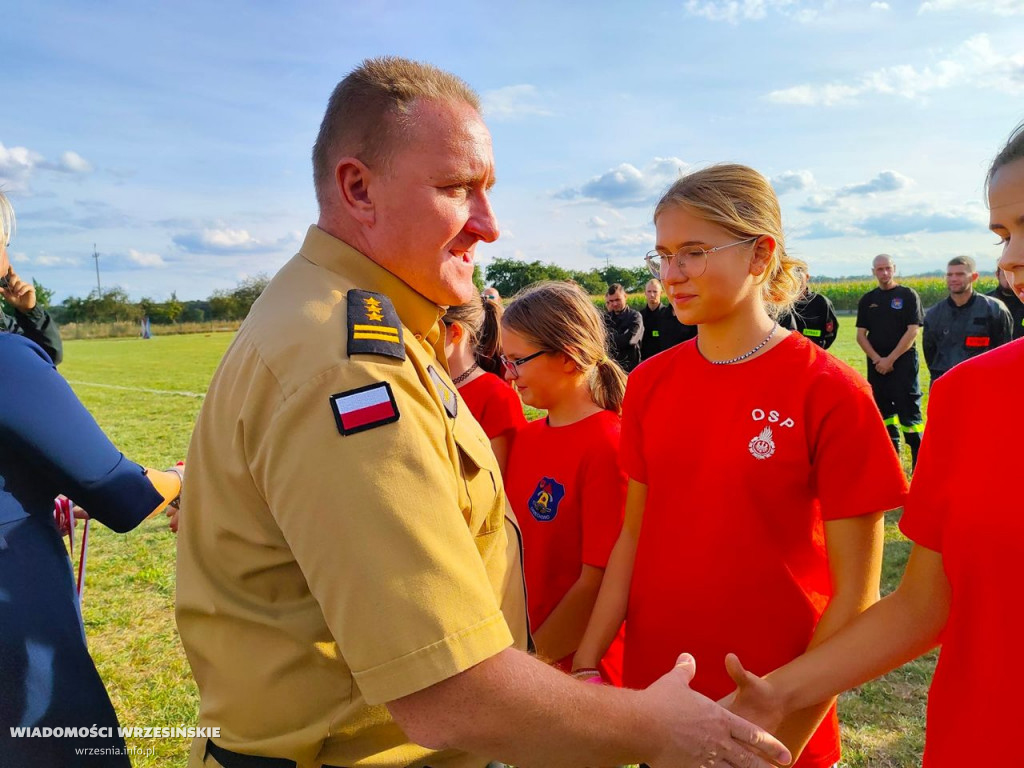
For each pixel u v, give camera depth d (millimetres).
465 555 1028
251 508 1129
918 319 7008
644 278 8641
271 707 1167
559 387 2129
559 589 2092
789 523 1535
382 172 1198
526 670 1021
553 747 1021
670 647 1640
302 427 1011
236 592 1193
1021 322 7141
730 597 1552
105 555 5035
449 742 1004
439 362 1437
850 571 1459
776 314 1742
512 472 2262
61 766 1339
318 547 982
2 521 1335
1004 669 1060
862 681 1330
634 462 1809
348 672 1161
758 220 1525
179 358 26141
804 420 1492
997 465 1069
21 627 1311
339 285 1200
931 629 1282
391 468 996
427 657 948
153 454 8297
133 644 3756
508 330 2156
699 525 1592
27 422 1348
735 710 1324
